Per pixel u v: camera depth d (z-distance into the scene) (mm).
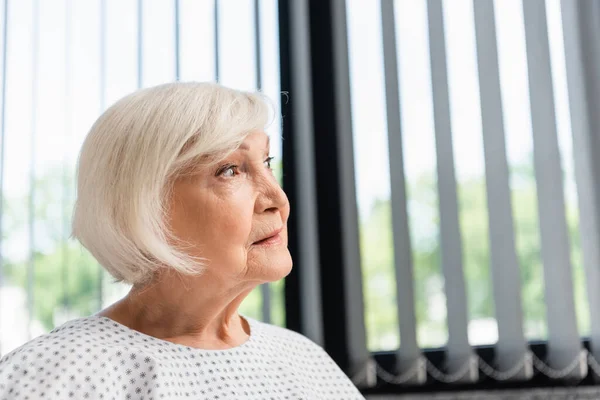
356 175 1765
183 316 899
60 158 1789
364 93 1788
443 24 1771
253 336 985
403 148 1759
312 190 1755
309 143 1769
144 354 834
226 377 893
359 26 1810
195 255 865
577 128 1754
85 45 1828
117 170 853
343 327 1735
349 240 1745
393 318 1746
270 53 1812
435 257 1750
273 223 907
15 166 1797
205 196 867
